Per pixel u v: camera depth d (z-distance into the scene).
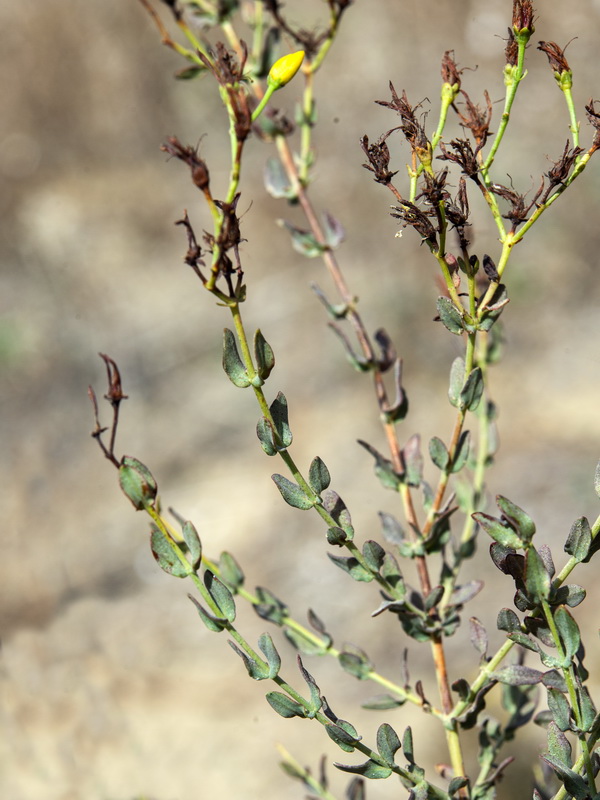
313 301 1.89
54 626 1.23
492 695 1.04
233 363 0.37
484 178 0.38
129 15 2.46
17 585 1.30
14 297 1.96
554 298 1.76
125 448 1.66
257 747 1.02
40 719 0.96
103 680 1.08
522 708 0.43
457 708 0.41
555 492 1.38
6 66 2.42
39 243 2.12
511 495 1.40
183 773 0.96
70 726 0.96
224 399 1.75
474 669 1.11
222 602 0.38
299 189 0.48
